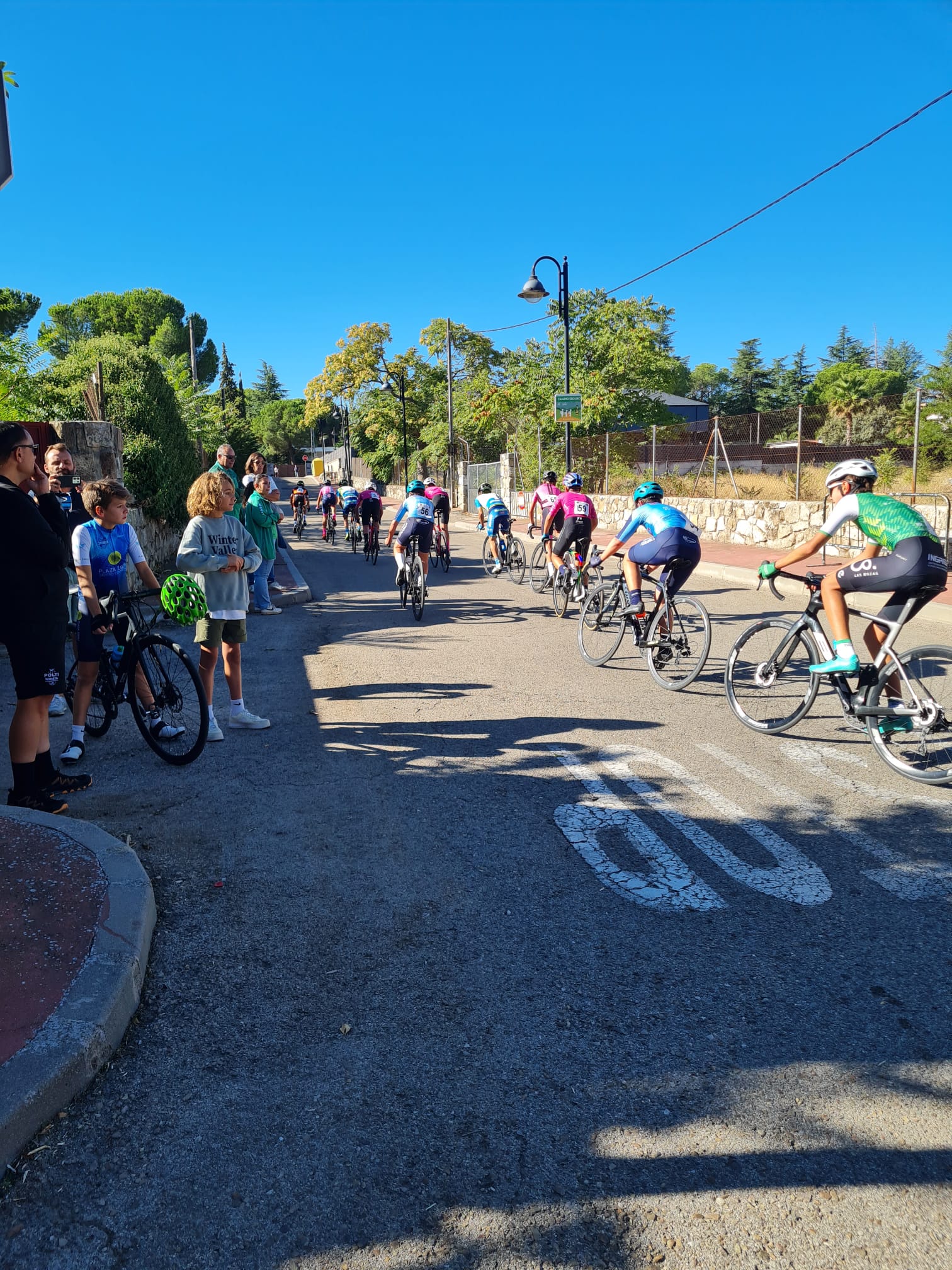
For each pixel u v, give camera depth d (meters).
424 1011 2.71
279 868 3.71
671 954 3.01
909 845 3.85
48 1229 1.94
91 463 11.02
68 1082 2.31
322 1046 2.55
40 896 3.16
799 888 3.48
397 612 11.24
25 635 4.11
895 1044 2.51
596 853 3.83
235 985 2.86
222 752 5.35
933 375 23.47
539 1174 2.06
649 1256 1.84
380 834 4.05
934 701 4.65
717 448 19.25
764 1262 1.82
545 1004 2.73
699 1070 2.42
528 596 12.51
